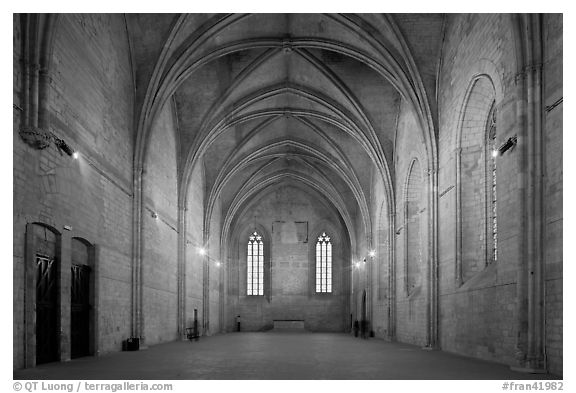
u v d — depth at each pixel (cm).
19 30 1531
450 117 2381
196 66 2834
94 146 2061
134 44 2564
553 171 1473
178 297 3519
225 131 3975
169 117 3328
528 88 1554
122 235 2405
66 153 1789
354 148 4350
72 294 1944
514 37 1588
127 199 2480
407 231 3291
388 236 3588
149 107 2598
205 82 3431
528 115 1546
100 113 2134
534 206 1520
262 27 2920
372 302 4397
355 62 3347
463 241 2250
